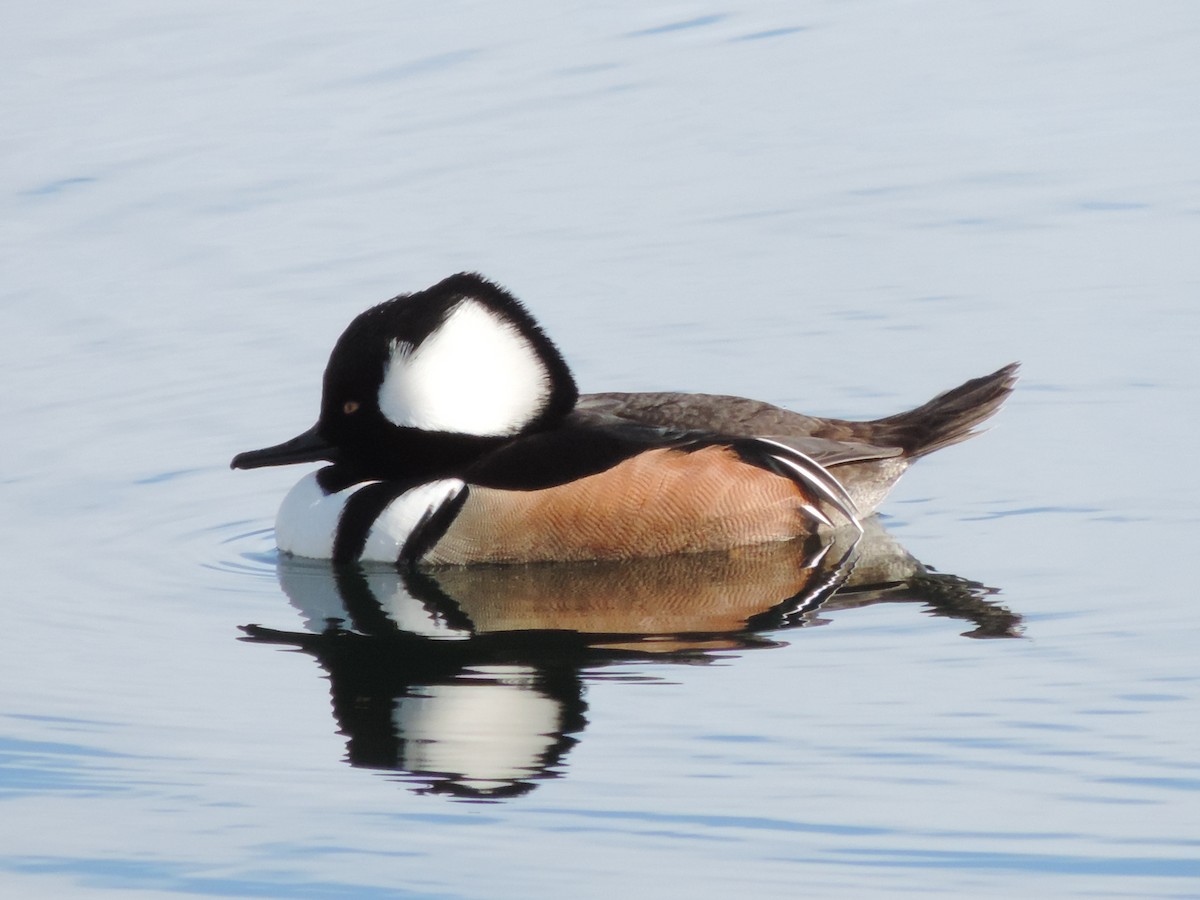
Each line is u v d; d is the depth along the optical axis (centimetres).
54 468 1570
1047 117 2211
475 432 1386
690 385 1688
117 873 948
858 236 1959
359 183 2119
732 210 2030
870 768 1018
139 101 2334
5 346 1789
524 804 998
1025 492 1455
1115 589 1259
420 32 2552
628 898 908
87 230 2023
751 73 2386
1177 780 988
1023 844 938
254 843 973
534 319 1390
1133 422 1561
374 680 1163
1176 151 2098
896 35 2492
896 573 1327
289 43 2517
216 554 1417
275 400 1684
